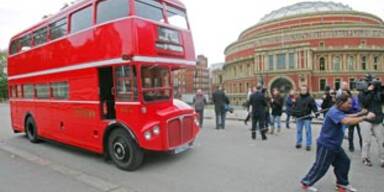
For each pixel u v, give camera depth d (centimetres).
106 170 702
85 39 780
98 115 759
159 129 695
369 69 6072
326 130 503
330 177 604
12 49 1197
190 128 798
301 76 5934
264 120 1073
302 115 880
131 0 668
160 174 659
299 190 536
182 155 827
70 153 892
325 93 991
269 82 6300
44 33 962
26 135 1178
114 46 696
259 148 905
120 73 709
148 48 691
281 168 682
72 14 827
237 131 1284
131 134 679
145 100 682
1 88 7350
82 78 798
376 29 6128
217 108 1365
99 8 742
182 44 811
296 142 965
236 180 603
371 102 669
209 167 705
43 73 970
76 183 605
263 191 536
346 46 6038
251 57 6862
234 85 7712
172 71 801
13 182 614
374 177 595
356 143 936
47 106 965
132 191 555
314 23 6619
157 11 742
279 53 6212
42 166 743
